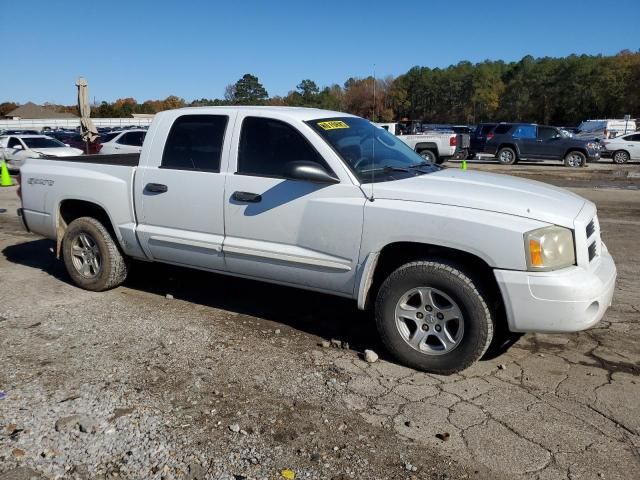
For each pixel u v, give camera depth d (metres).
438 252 3.96
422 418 3.35
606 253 4.33
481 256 3.66
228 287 5.86
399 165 4.58
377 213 3.95
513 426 3.27
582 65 94.56
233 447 3.05
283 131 4.44
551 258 3.59
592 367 4.03
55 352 4.22
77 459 2.94
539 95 101.88
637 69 87.06
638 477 2.82
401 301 3.97
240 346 4.37
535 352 4.28
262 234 4.45
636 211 10.95
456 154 22.41
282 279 4.50
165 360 4.10
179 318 4.96
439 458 2.97
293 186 4.29
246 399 3.56
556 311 3.54
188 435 3.16
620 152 25.66
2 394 3.58
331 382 3.79
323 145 4.25
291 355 4.22
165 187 4.92
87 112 19.31
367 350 4.17
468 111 114.12
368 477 2.82
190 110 4.95
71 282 6.03
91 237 5.57
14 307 5.21
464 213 3.73
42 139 19.81
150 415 3.36
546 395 3.63
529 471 2.87
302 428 3.24
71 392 3.62
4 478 2.79
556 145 23.73
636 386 3.75
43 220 5.94
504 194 3.95
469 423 3.30
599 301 3.65
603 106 91.81
